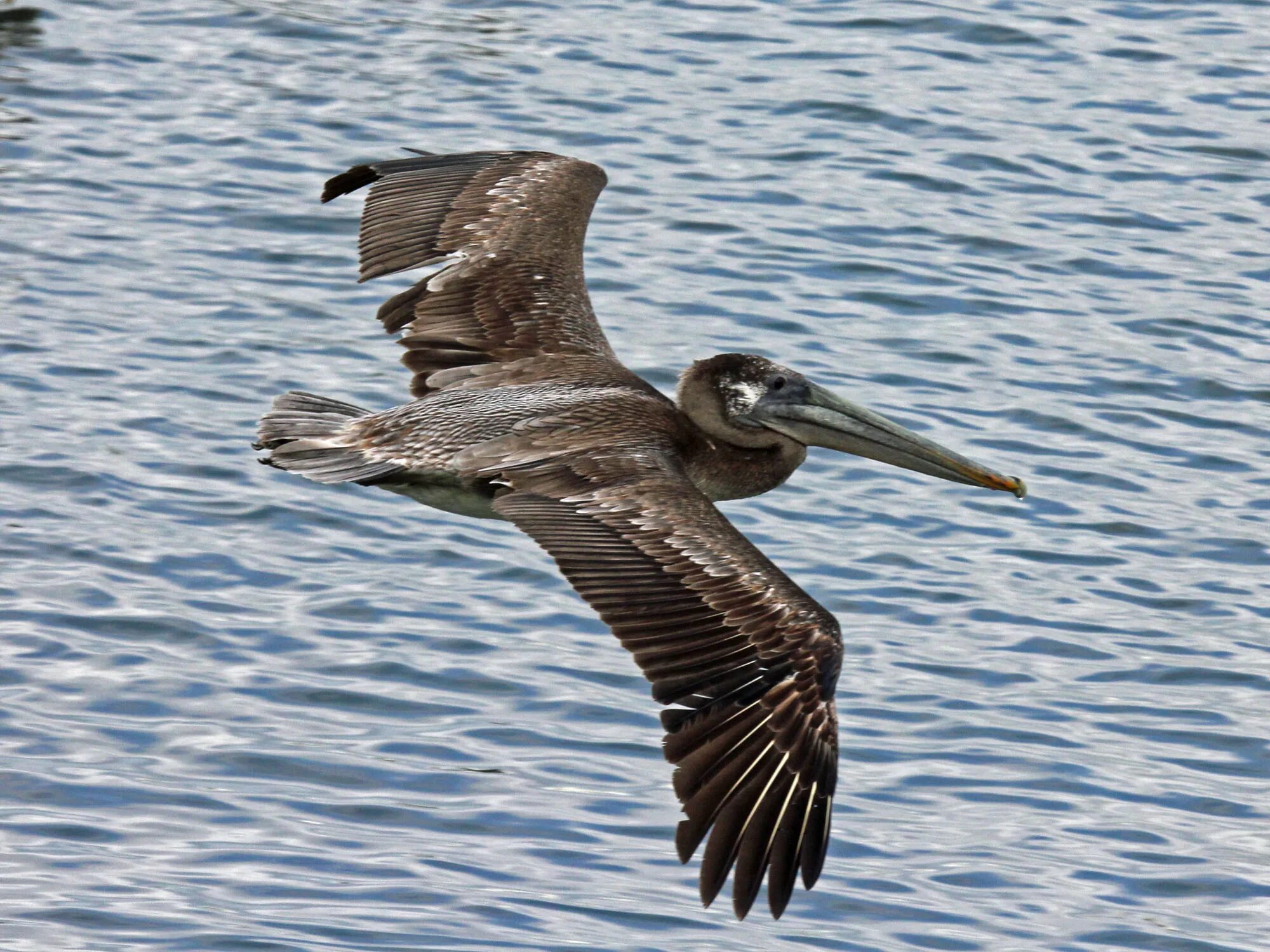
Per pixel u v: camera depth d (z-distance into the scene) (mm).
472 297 11062
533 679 13555
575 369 10484
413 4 27844
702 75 25375
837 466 16844
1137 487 16656
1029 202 22188
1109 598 14992
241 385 17656
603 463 9227
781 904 7660
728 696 8016
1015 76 25797
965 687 13695
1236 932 11180
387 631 14039
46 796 11852
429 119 23797
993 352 18812
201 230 20922
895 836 12016
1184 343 19250
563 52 26078
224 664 13492
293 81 24938
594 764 12625
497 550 15375
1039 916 11266
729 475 10492
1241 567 15531
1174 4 28797
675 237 20750
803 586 14844
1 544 14812
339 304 19484
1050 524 16031
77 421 16812
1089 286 20344
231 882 11148
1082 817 12289
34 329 18484
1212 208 22391
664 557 8508
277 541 15242
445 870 11391
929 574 15148
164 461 16266
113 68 25172
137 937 10562
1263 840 12141
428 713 13070
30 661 13344
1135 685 13852
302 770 12328
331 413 10281
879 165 22844
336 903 10984
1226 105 25141
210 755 12422
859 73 25531
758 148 23141
